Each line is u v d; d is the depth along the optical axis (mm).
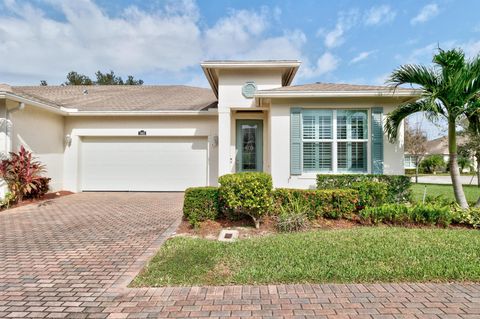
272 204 6926
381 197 7438
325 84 10727
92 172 13305
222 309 3324
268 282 3939
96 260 4820
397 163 9109
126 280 4070
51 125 12258
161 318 3158
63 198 11375
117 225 7168
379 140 9141
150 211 8891
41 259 4867
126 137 13289
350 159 9312
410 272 4117
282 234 6078
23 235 6293
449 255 4688
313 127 9391
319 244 5242
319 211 7105
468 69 7027
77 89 17875
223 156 11211
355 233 5914
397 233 5906
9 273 4316
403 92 8742
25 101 10117
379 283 3910
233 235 6168
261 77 11258
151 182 13281
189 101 14672
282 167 9438
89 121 13125
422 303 3422
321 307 3350
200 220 7051
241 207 6516
